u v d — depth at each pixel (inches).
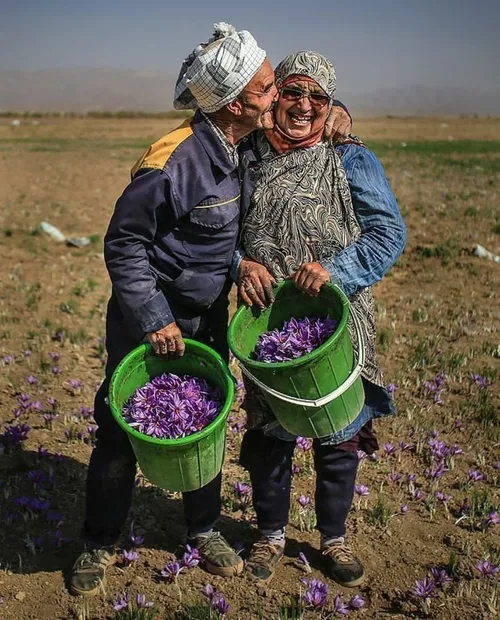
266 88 127.6
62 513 177.8
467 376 256.8
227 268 140.6
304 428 132.5
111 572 156.3
